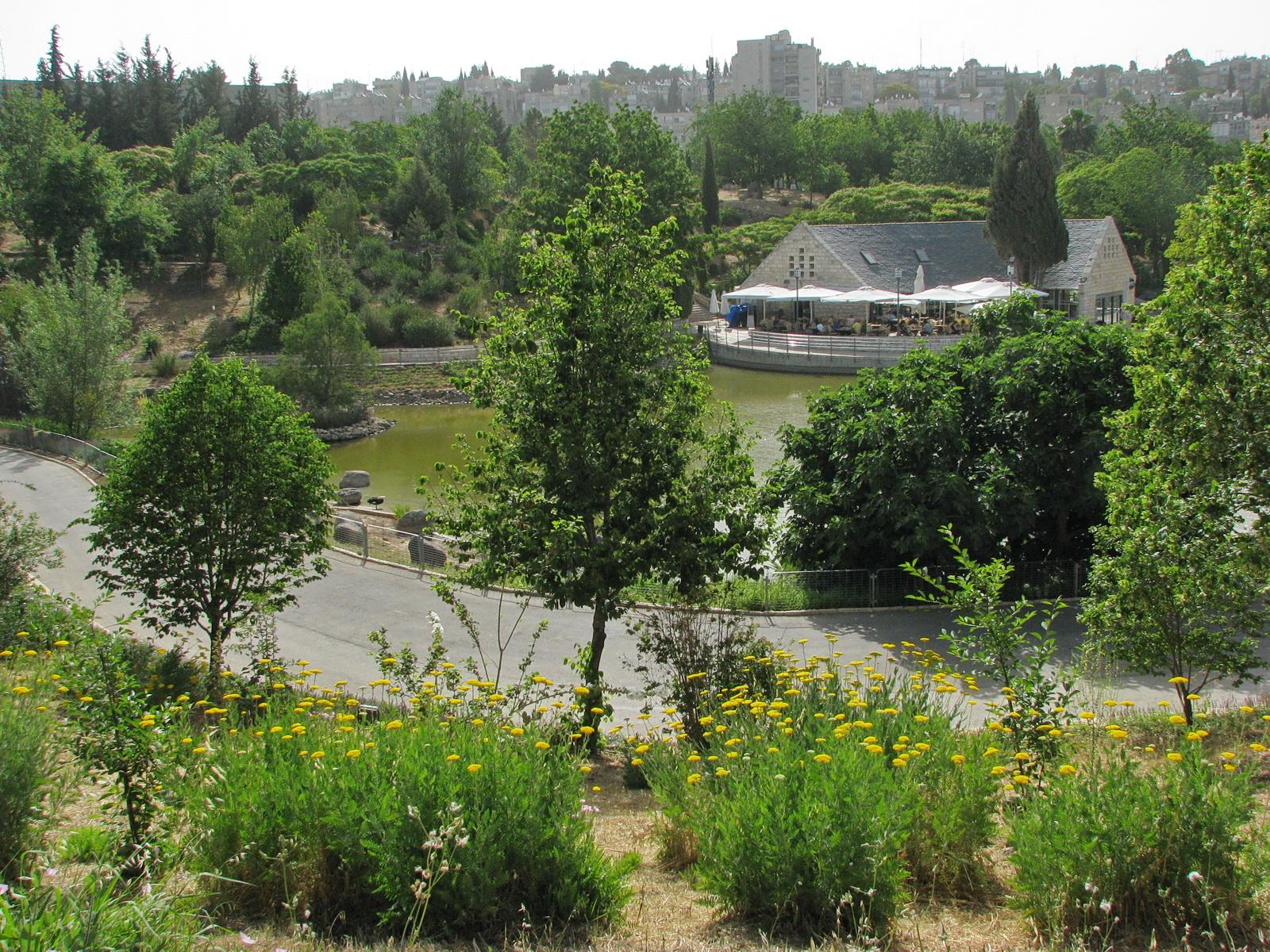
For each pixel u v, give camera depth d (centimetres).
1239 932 623
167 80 13262
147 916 518
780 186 13888
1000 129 11756
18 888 590
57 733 763
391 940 588
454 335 6912
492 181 10025
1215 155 10194
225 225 7525
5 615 1416
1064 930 625
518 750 751
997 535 2164
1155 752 1053
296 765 716
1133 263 8512
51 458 3894
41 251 7606
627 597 1883
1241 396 1230
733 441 1423
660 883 750
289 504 1723
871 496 2162
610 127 7331
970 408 2350
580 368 1356
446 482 1667
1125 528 1245
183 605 1750
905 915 670
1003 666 972
